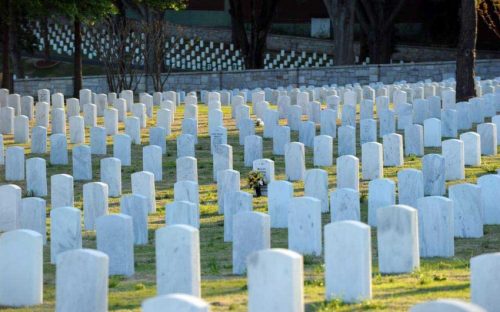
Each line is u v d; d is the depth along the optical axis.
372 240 38.09
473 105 70.88
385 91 84.31
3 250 29.05
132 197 38.81
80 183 54.19
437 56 129.62
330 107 76.62
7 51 87.94
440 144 61.09
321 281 30.23
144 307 21.22
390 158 55.47
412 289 28.48
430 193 46.62
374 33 118.50
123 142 58.66
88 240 39.59
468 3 75.75
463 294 27.59
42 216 39.16
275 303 24.41
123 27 103.44
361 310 26.06
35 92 100.00
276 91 86.69
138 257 36.25
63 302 26.50
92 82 102.38
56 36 147.25
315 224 35.25
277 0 116.56
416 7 135.12
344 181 46.88
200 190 51.28
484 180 40.81
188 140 59.38
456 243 37.53
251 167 57.31
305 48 138.50
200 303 21.12
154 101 87.19
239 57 135.25
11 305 29.09
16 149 54.88
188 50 138.88
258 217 32.12
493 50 130.00
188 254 27.55
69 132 70.00
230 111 82.69
